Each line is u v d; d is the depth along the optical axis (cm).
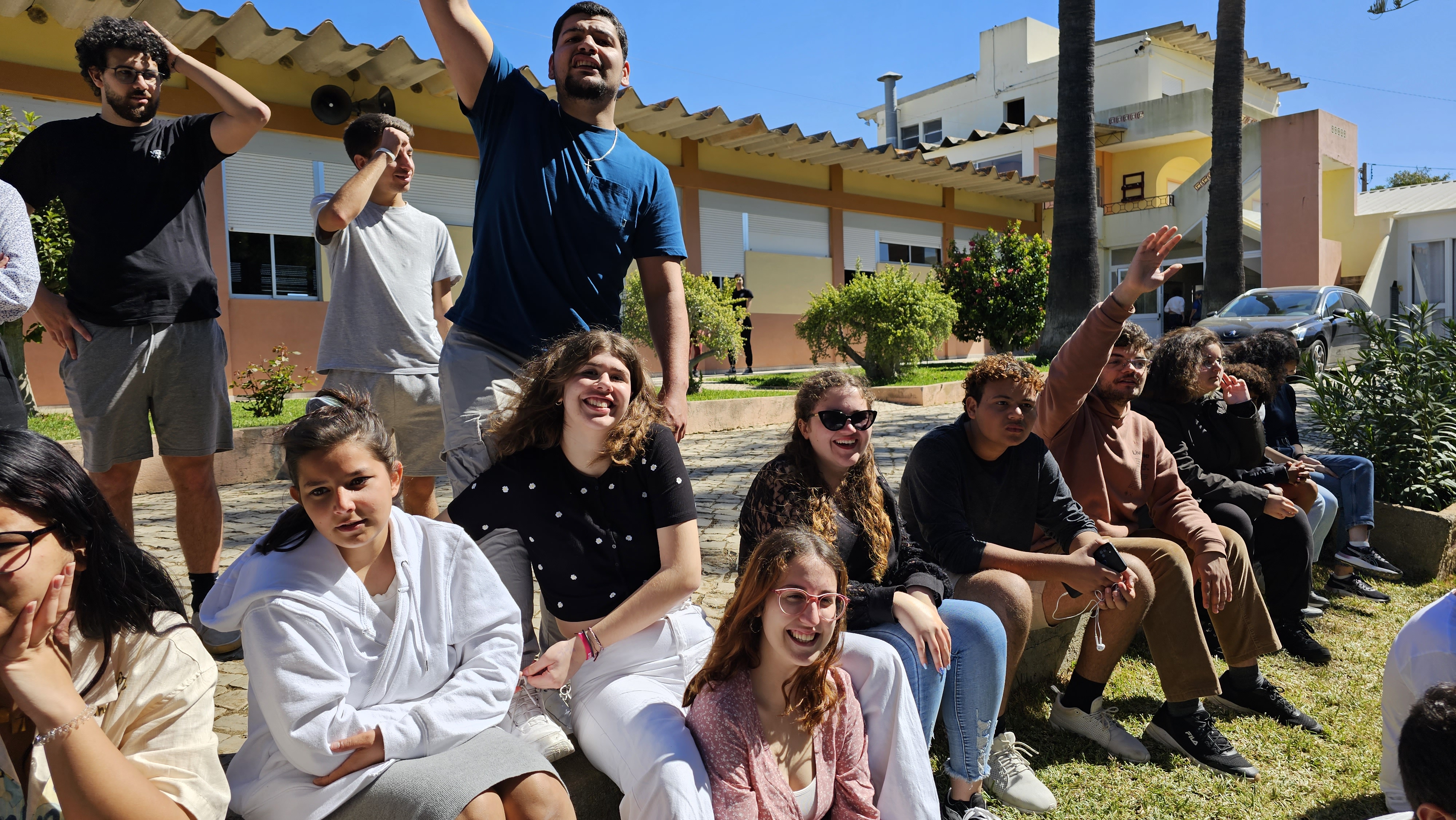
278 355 1198
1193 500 410
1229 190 2048
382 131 384
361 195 360
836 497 305
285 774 204
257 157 1219
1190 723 349
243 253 1215
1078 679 359
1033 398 336
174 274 335
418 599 218
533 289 316
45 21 1049
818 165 1950
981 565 328
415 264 393
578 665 251
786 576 235
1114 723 356
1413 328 682
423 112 1366
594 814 256
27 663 156
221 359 349
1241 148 2041
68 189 321
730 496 654
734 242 1825
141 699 172
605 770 247
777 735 244
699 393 1241
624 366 261
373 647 213
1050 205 2480
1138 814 314
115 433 332
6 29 1025
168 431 336
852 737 253
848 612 286
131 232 326
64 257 695
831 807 253
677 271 342
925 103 3684
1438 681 249
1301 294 1573
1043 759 344
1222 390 477
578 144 320
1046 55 3406
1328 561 576
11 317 270
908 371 1467
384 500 209
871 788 255
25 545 153
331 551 211
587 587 270
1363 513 563
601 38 317
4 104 1033
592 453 263
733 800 230
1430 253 2503
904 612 279
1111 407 404
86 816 157
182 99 1129
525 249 313
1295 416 655
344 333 379
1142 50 3008
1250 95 3238
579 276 321
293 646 199
